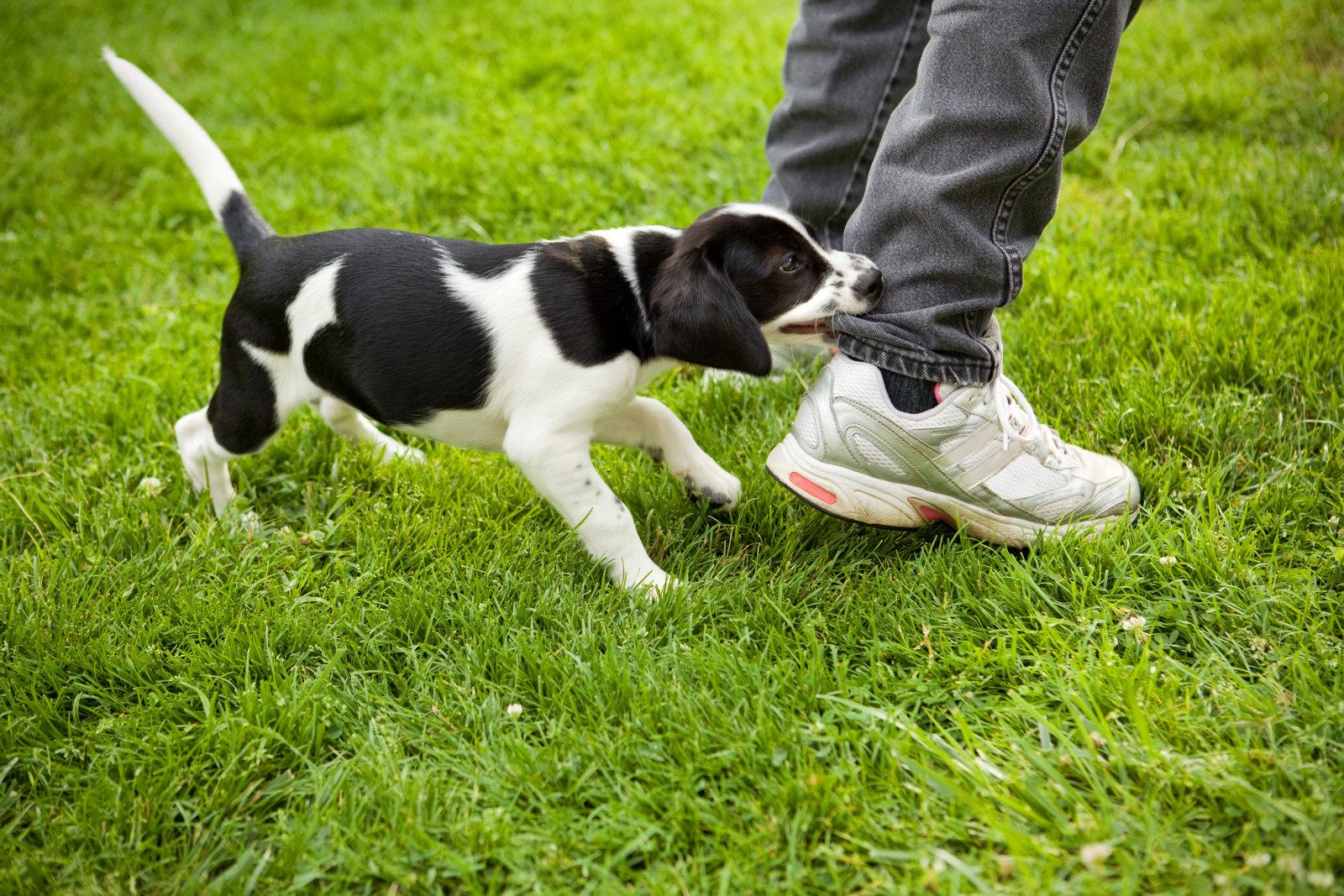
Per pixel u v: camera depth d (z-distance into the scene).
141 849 1.89
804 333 2.51
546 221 4.16
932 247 2.27
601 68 5.39
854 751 1.96
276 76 5.82
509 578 2.45
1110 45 2.20
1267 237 3.62
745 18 5.96
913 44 3.03
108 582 2.52
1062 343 3.15
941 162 2.22
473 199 4.36
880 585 2.38
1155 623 2.17
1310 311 3.12
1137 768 1.81
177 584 2.52
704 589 2.39
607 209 4.18
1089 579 2.24
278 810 1.98
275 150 5.00
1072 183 4.19
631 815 1.85
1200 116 4.48
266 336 2.58
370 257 2.48
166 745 2.08
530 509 2.76
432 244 2.51
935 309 2.29
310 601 2.45
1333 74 4.58
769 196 3.48
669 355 2.36
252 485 2.98
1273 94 4.52
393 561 2.58
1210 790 1.75
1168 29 5.23
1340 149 4.08
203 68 6.23
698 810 1.84
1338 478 2.52
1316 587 2.20
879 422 2.37
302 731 2.09
